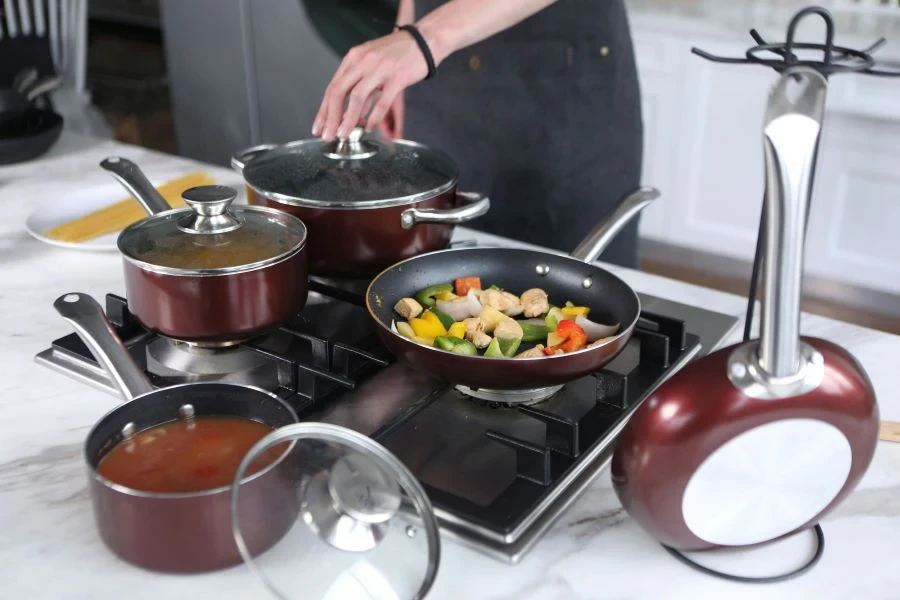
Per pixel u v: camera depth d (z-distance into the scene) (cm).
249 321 97
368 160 119
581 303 108
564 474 83
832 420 68
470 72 173
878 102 261
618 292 103
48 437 92
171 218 104
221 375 100
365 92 118
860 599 72
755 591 73
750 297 91
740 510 72
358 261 113
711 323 114
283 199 110
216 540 71
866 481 86
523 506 78
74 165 173
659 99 297
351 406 94
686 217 308
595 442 87
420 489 69
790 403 67
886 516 81
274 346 105
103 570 74
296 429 70
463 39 133
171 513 69
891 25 276
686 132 296
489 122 177
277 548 67
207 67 341
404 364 101
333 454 70
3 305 121
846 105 266
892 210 272
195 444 78
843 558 76
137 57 526
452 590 73
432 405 94
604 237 112
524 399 95
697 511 72
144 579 73
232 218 102
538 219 184
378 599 65
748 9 295
